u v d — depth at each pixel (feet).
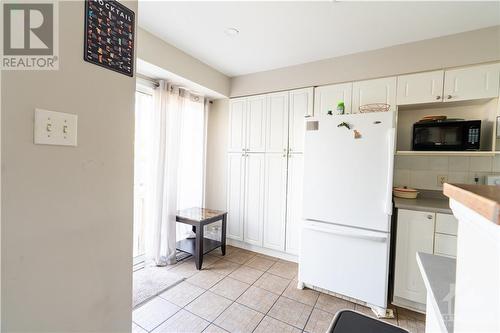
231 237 10.47
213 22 6.27
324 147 6.69
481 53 6.15
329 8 5.54
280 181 9.26
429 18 5.80
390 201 5.83
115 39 3.30
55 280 2.76
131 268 3.66
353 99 7.80
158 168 8.30
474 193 1.50
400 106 7.28
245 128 10.05
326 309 6.22
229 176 10.54
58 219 2.76
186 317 5.78
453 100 6.46
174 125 8.76
